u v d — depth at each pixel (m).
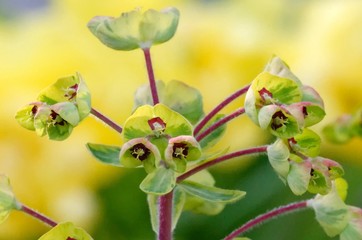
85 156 0.56
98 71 0.57
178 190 0.42
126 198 0.56
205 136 0.40
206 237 0.56
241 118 0.57
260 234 0.56
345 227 0.42
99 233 0.56
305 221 0.56
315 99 0.40
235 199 0.40
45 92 0.39
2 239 0.55
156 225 0.42
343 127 0.52
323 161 0.39
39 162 0.56
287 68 0.40
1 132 0.56
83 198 0.56
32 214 0.41
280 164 0.39
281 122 0.38
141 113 0.38
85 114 0.39
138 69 0.57
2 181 0.41
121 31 0.41
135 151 0.38
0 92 0.56
